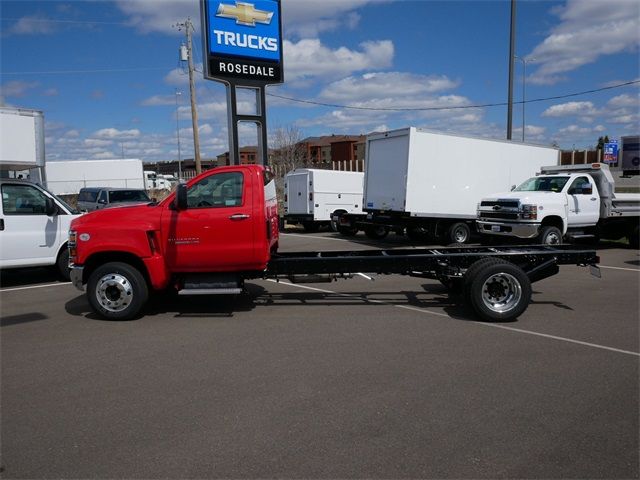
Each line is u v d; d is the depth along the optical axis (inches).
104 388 184.2
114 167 1615.4
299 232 831.1
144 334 252.1
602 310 296.0
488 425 152.8
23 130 499.2
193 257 276.1
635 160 1010.7
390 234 782.5
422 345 230.8
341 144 3344.0
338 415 160.2
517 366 202.8
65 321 278.5
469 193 623.8
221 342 237.6
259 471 129.3
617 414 159.8
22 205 378.0
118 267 273.9
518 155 660.1
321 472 128.4
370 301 323.6
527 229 505.0
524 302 267.6
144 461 134.7
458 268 288.7
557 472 128.0
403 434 147.6
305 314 290.0
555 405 166.4
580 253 292.0
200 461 134.3
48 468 132.1
